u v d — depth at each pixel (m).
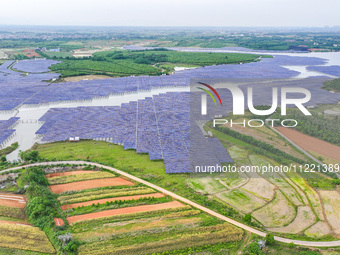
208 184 129.62
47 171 141.50
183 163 143.62
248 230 103.31
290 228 104.56
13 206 116.06
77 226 105.31
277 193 122.50
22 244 97.06
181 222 106.75
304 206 115.44
